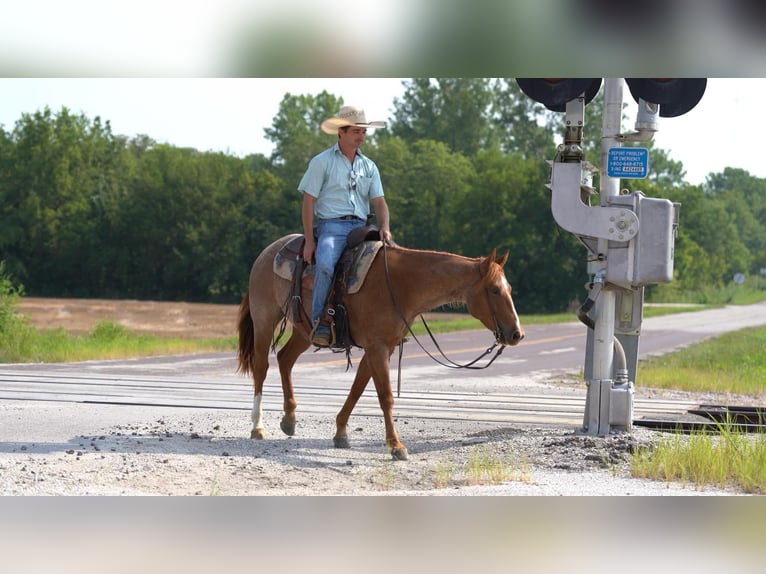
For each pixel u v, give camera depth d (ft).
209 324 230.48
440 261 38.09
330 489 32.27
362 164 41.01
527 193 391.24
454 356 118.32
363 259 39.01
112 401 56.75
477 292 37.47
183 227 395.96
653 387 79.97
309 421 50.26
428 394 68.74
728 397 72.79
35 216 391.45
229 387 68.80
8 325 105.60
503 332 37.06
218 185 400.47
